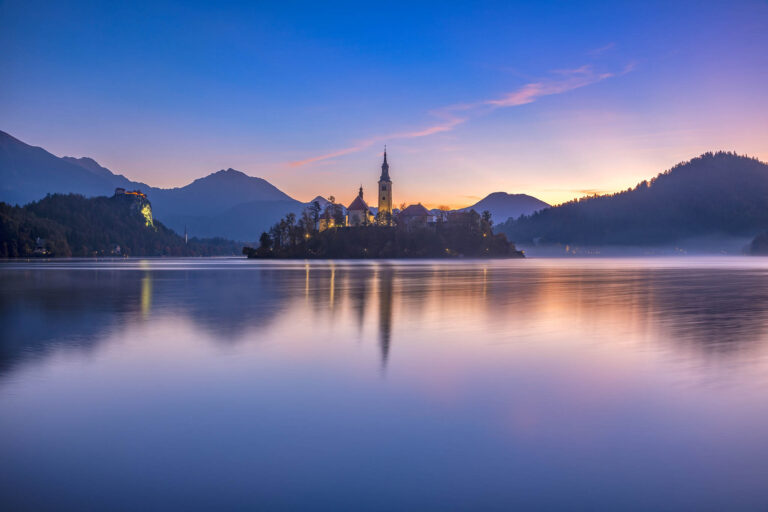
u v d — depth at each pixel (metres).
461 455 11.77
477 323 33.94
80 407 15.23
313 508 9.49
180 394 16.69
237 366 20.88
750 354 23.28
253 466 11.19
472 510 9.42
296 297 53.22
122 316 37.31
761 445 12.34
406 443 12.49
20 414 14.56
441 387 17.62
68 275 104.81
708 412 14.83
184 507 9.52
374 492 10.09
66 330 30.61
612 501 9.75
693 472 10.93
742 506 9.56
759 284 77.88
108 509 9.42
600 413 14.74
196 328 31.48
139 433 13.08
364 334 29.28
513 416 14.51
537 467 11.16
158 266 174.00
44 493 10.00
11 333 29.33
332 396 16.52
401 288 67.62
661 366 20.84
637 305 45.88
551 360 22.08
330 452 11.93
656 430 13.34
